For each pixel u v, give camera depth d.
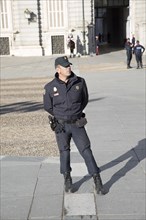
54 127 5.25
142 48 24.11
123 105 12.44
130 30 43.78
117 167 6.52
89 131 9.18
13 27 39.94
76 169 6.41
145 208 5.00
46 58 36.50
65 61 5.02
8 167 6.65
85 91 5.20
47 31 39.56
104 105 12.51
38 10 39.22
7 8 39.56
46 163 6.80
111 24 52.34
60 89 5.08
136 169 6.40
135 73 21.36
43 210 5.04
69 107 5.10
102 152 7.41
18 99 14.58
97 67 25.92
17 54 40.06
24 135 9.16
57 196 5.42
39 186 5.79
